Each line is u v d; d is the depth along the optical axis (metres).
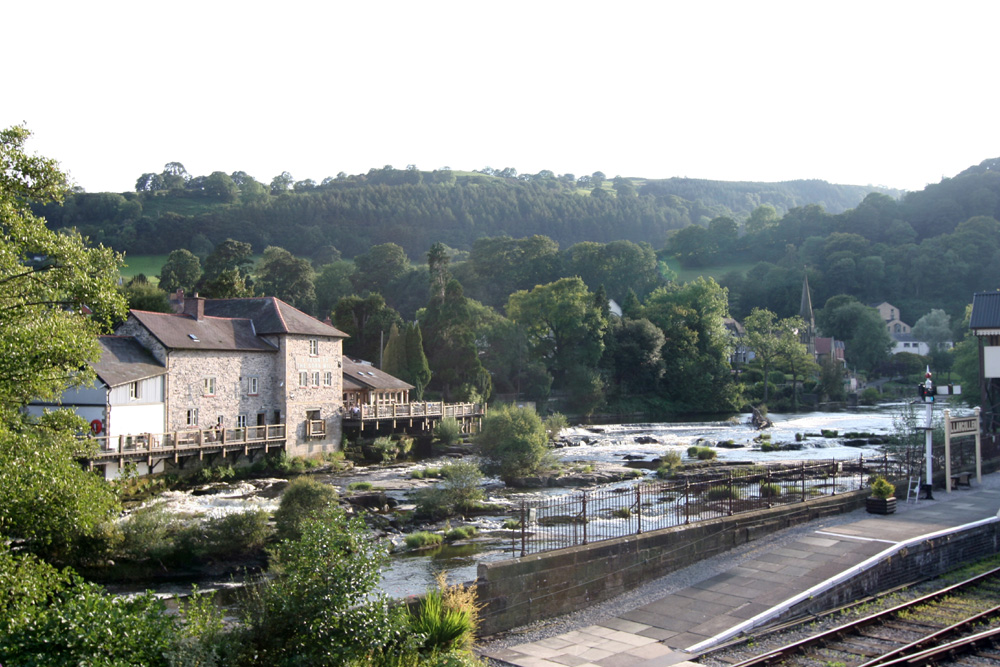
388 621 12.54
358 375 66.31
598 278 154.88
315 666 11.54
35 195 15.33
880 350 134.88
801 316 145.00
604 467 51.53
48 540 15.52
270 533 28.80
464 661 13.48
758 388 117.56
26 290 15.18
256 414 52.12
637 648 15.52
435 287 93.62
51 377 15.73
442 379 86.50
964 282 168.88
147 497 39.03
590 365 103.50
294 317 56.44
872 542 22.00
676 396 109.88
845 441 64.75
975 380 60.75
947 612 17.78
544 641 16.16
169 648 10.88
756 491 29.73
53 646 10.63
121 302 16.31
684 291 119.94
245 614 12.70
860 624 16.59
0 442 14.51
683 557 21.30
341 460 54.38
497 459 46.31
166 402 45.56
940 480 31.91
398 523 34.03
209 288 82.38
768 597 18.12
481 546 30.58
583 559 18.75
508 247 152.38
